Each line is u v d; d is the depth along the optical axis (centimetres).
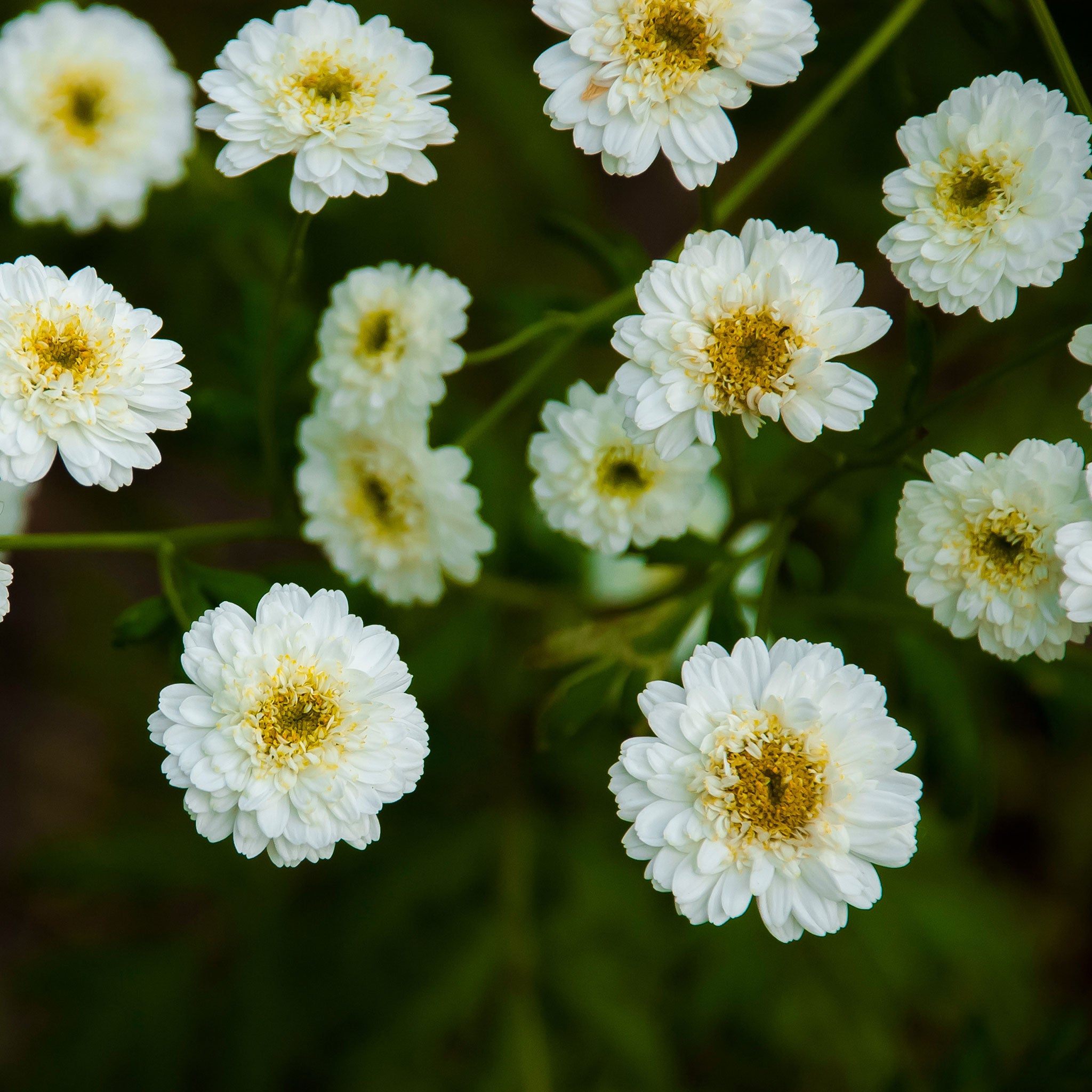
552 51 21
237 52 21
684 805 21
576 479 22
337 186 21
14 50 25
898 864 20
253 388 24
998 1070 25
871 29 25
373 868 27
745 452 26
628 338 21
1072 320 26
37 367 21
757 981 27
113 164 25
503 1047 26
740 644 21
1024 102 21
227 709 21
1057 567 21
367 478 23
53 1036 27
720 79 21
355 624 21
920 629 24
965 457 21
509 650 27
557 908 27
